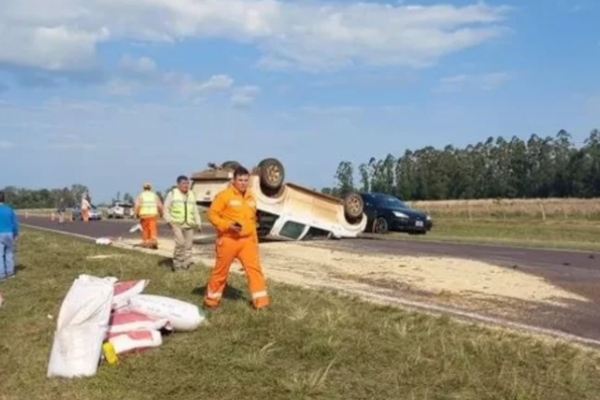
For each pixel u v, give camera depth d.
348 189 29.77
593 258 16.86
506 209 55.53
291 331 7.84
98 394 6.10
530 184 99.62
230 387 6.15
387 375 6.41
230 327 8.12
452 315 9.42
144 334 7.36
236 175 9.18
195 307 8.12
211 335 7.83
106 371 6.68
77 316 6.69
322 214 23.33
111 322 7.36
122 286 7.98
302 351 7.07
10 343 7.99
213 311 9.05
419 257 16.83
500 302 10.53
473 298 10.88
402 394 5.95
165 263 14.66
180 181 13.54
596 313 9.70
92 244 20.75
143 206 19.88
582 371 6.52
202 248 19.91
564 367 6.65
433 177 102.19
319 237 23.81
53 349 6.77
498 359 6.89
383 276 13.34
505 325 8.77
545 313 9.68
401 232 28.72
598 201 58.97
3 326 8.86
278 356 6.99
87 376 6.57
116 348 7.08
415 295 11.13
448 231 34.62
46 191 132.00
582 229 36.75
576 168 94.25
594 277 13.17
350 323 8.36
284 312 8.93
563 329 8.62
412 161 104.75
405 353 7.02
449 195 102.38
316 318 8.50
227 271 9.30
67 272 13.57
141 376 6.52
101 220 56.38
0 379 6.73
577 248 20.05
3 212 13.50
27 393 6.27
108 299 6.89
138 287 8.05
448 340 7.57
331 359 6.85
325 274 13.66
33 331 8.48
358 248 19.72
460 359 6.84
